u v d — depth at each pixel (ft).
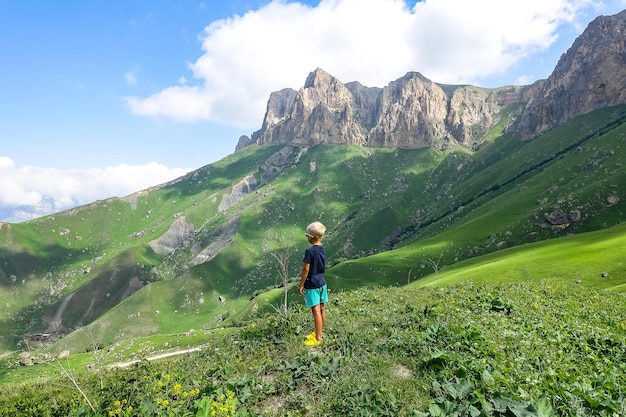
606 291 101.86
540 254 332.80
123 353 309.22
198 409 27.25
